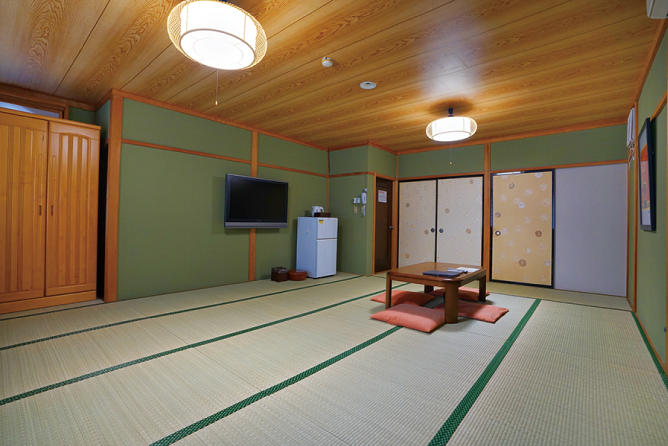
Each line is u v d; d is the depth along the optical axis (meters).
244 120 4.74
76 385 1.88
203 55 2.34
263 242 5.29
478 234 5.53
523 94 3.58
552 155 4.86
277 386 1.90
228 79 3.36
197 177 4.42
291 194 5.71
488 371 2.11
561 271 4.77
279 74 3.21
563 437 1.47
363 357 2.31
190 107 4.22
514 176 5.18
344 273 6.03
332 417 1.61
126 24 2.45
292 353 2.37
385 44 2.66
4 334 2.65
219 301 3.82
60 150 3.45
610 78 3.13
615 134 4.39
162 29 2.50
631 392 1.86
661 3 1.57
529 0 2.08
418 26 2.40
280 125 4.96
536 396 1.82
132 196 3.83
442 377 2.03
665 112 2.18
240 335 2.72
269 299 3.96
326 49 2.75
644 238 3.00
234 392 1.83
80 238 3.60
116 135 3.69
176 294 4.11
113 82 3.49
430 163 6.07
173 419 1.58
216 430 1.50
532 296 4.27
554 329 2.93
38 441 1.41
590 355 2.37
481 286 3.90
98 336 2.65
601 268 4.48
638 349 2.48
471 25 2.38
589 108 3.96
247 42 2.16
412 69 3.07
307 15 2.29
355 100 3.87
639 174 3.19
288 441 1.43
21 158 3.24
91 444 1.40
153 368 2.11
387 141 5.80
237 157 4.87
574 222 4.69
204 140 4.48
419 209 6.21
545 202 4.91
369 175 5.86
